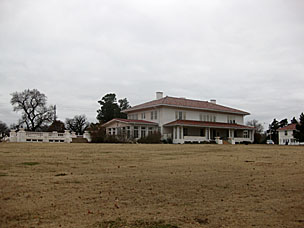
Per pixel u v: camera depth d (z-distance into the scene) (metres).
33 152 16.92
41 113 69.62
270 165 13.27
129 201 6.80
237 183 8.96
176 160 14.70
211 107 50.78
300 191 8.02
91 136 38.81
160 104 43.75
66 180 8.89
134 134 43.09
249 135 54.88
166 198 7.11
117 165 12.37
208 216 5.87
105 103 71.94
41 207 6.19
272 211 6.23
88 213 5.90
